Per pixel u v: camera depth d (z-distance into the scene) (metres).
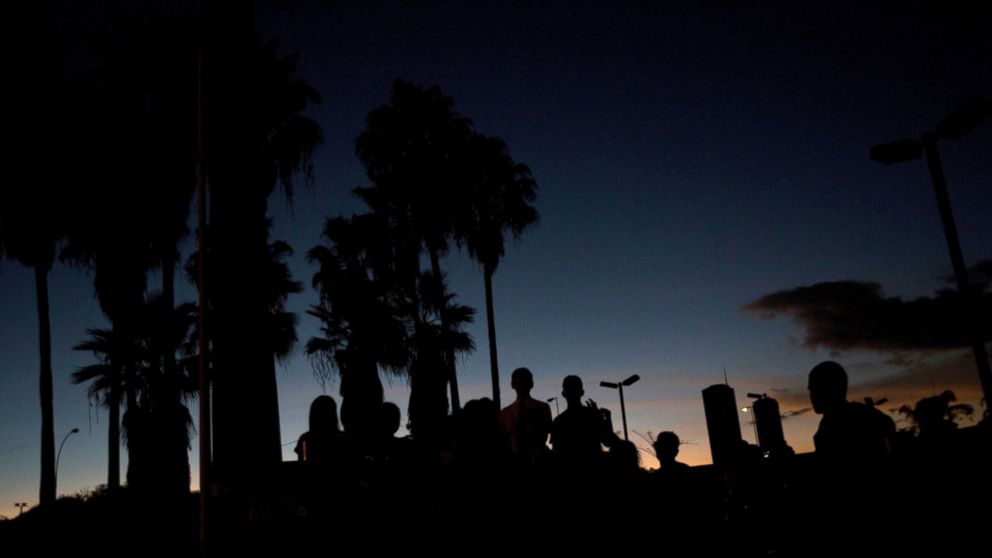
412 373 7.57
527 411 6.42
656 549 5.54
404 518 5.66
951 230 11.51
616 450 6.03
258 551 6.04
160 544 10.97
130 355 25.17
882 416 4.61
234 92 11.83
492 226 30.61
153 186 23.08
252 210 11.34
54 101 22.92
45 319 23.67
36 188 22.84
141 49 22.34
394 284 27.98
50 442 22.84
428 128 30.88
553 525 5.69
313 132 18.50
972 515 4.21
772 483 5.18
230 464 10.18
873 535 4.39
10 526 14.37
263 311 11.04
